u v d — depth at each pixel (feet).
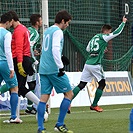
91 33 151.33
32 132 65.77
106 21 154.51
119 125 73.36
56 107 112.16
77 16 149.38
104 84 95.55
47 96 62.90
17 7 139.64
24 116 88.89
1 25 71.31
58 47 60.44
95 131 66.33
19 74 75.46
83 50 139.03
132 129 52.49
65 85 62.44
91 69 93.66
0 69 71.05
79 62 139.03
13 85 72.95
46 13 96.63
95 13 152.66
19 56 73.05
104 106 116.26
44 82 62.75
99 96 94.79
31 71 75.51
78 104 115.44
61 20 62.54
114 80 124.47
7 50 68.69
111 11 155.12
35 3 140.87
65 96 63.36
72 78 116.06
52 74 61.87
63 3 147.33
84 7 150.61
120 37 149.79
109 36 92.94
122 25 92.68
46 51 62.03
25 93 77.05
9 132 65.72
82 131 66.33
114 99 122.62
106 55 145.48
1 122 78.23
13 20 73.67
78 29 148.87
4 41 69.26
